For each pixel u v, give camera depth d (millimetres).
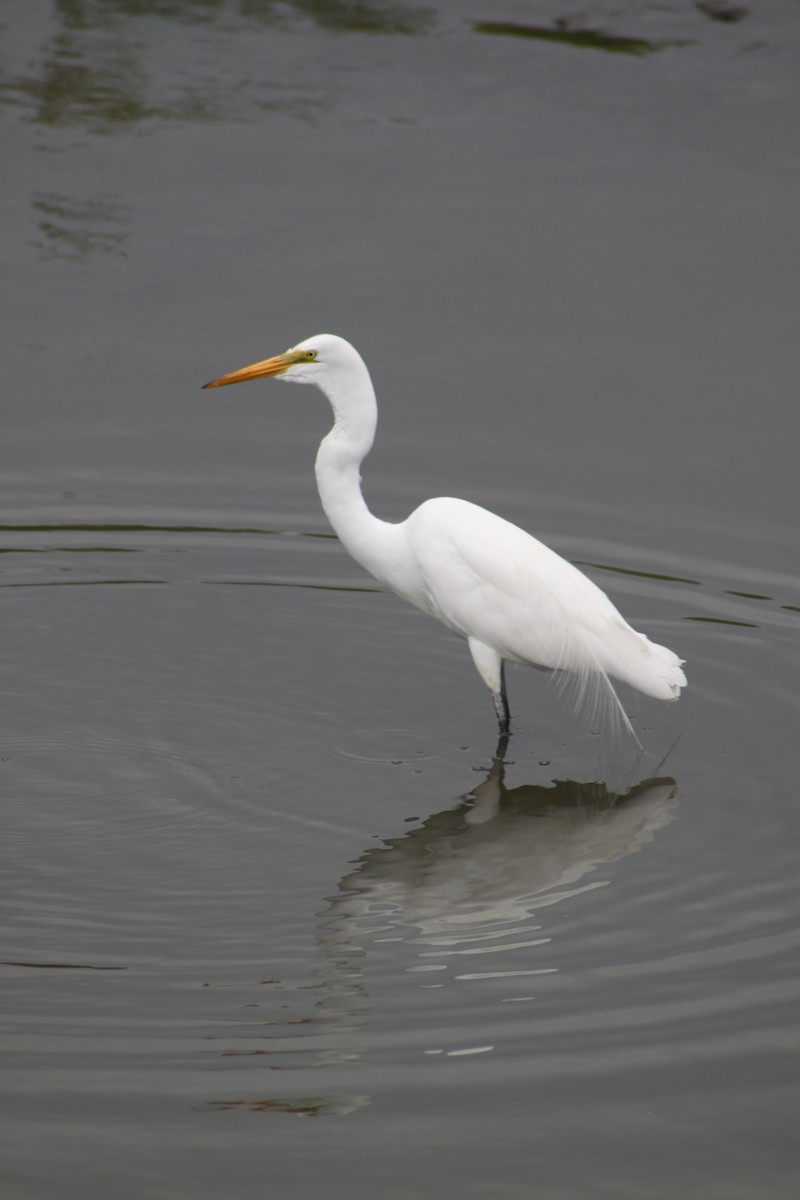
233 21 23578
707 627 12172
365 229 18391
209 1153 6602
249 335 16281
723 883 8820
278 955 8016
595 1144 6695
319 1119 6777
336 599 12758
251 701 11055
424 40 23156
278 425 15297
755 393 15531
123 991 7656
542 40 23203
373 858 9078
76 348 16047
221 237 18094
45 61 21891
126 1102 6863
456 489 14078
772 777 10125
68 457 14523
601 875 8906
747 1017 7500
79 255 17578
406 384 15680
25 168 19203
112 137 20000
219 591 12789
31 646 11758
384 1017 7477
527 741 10680
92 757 10195
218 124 20484
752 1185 6508
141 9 23844
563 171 19781
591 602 10594
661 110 21328
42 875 8773
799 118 21141
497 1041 7301
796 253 17984
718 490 14133
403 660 11820
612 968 7930
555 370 15938
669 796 9906
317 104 21141
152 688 11195
